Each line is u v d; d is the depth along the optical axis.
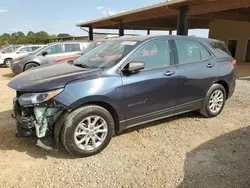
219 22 20.17
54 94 3.13
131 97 3.66
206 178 2.95
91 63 3.94
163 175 3.01
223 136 4.12
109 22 17.81
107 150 3.60
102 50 4.27
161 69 4.01
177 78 4.16
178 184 2.83
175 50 4.28
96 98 3.34
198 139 4.00
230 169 3.14
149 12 12.66
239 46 18.72
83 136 3.36
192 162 3.30
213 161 3.33
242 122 4.76
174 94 4.19
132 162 3.29
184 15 10.17
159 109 4.06
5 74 11.95
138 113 3.81
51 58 9.40
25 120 3.20
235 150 3.64
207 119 4.89
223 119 4.92
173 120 4.80
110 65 3.64
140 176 2.98
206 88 4.69
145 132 4.23
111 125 3.55
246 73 11.72
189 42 4.54
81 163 3.25
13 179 2.87
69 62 4.45
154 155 3.47
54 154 3.45
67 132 3.21
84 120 3.31
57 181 2.86
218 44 5.20
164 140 3.95
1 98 6.42
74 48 10.81
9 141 3.78
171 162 3.29
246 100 6.35
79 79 3.33
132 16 14.60
